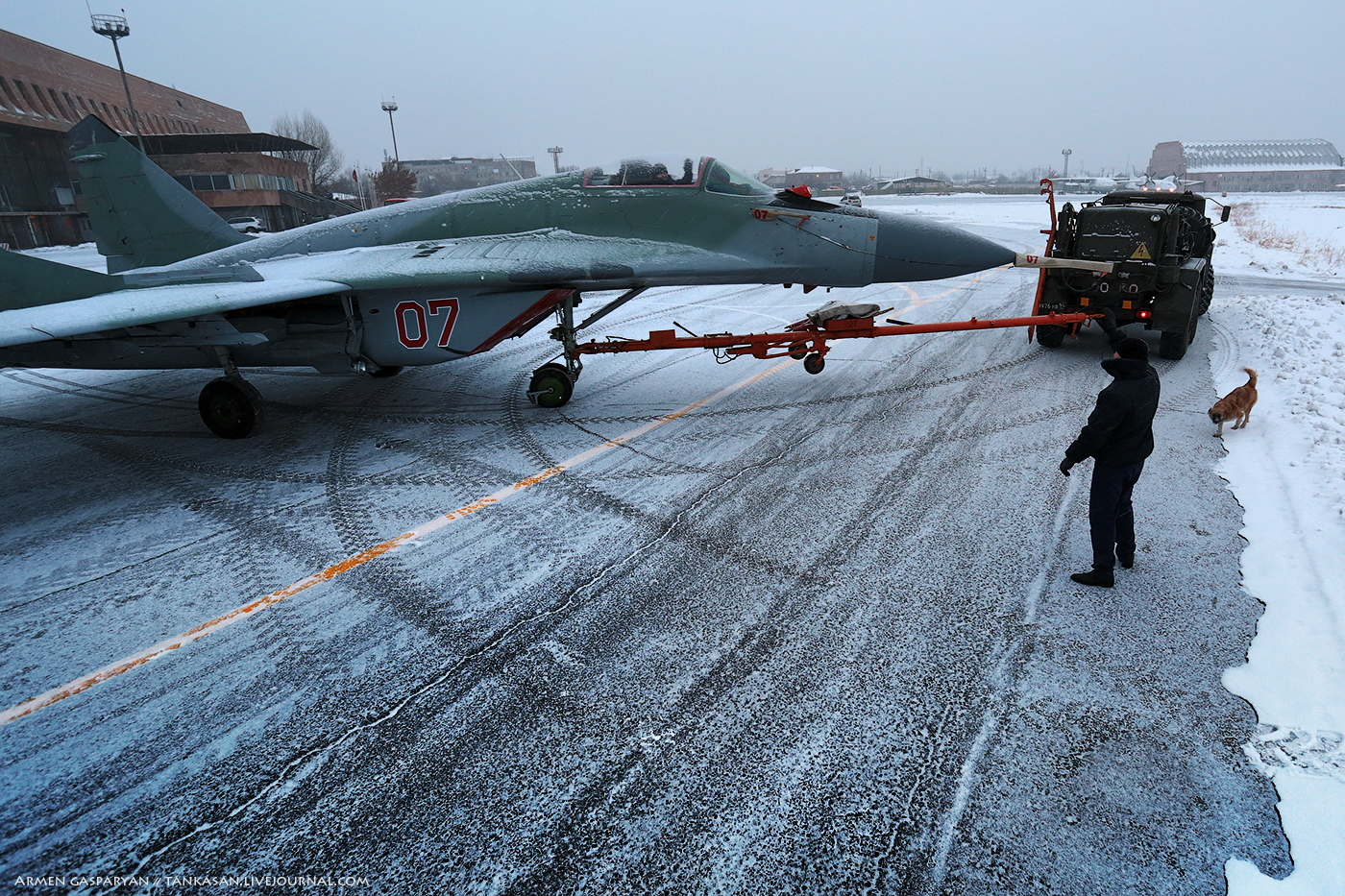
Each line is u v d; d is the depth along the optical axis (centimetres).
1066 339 1128
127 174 970
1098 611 422
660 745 332
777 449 703
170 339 713
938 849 276
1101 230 952
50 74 4825
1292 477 576
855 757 322
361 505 603
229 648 412
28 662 406
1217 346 1052
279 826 295
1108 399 405
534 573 486
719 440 736
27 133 4681
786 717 346
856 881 265
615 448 719
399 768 322
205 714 360
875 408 823
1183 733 329
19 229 4547
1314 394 754
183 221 986
